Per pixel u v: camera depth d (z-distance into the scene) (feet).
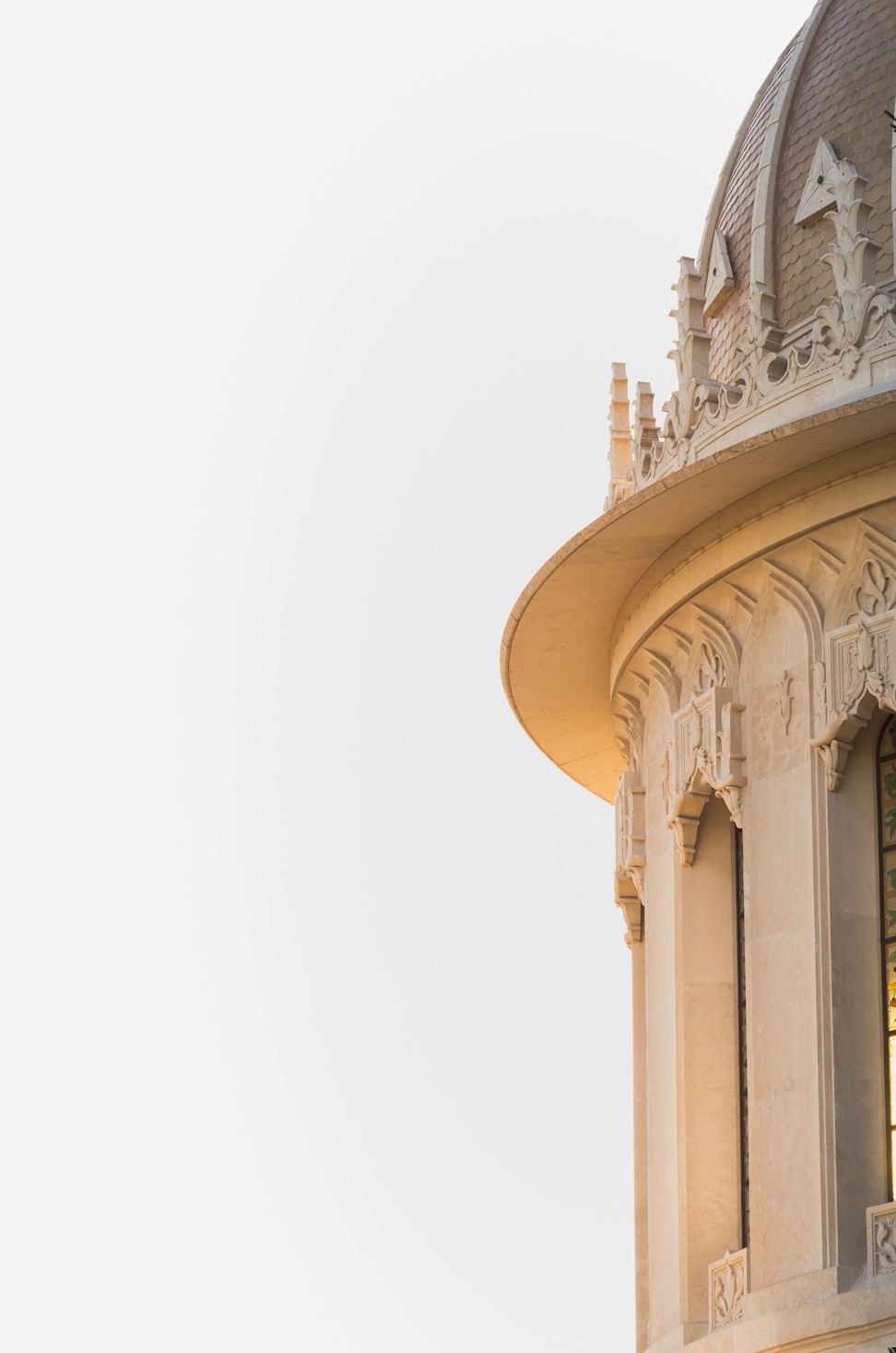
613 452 131.85
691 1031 112.68
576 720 138.31
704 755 112.57
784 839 106.83
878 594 104.83
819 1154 100.01
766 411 113.19
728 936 114.11
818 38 127.65
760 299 118.21
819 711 105.91
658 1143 114.83
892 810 105.09
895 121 111.45
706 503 111.75
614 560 118.42
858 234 110.73
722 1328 103.30
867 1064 101.76
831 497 106.52
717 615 114.11
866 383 108.06
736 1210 109.50
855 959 103.04
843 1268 97.45
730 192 130.21
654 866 119.85
